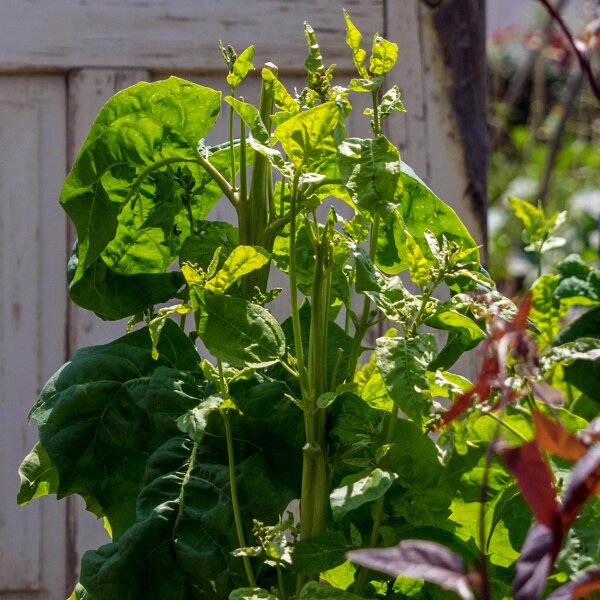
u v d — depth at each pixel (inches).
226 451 61.3
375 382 62.4
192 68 91.1
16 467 91.1
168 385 62.3
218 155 66.9
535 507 46.8
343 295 62.0
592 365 68.8
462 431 55.4
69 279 66.8
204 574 59.1
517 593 46.9
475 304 57.3
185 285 67.9
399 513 59.9
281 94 60.8
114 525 63.1
